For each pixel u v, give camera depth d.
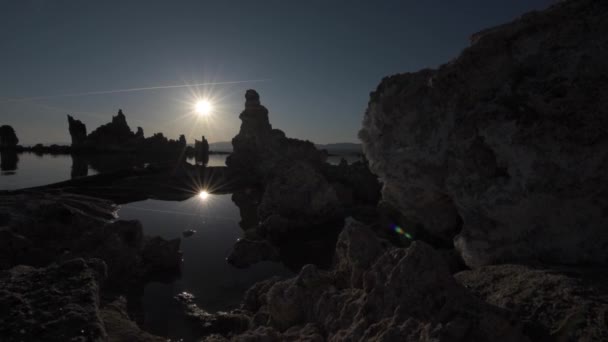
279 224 14.59
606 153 5.39
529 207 6.00
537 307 4.07
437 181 8.43
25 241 9.25
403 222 11.48
